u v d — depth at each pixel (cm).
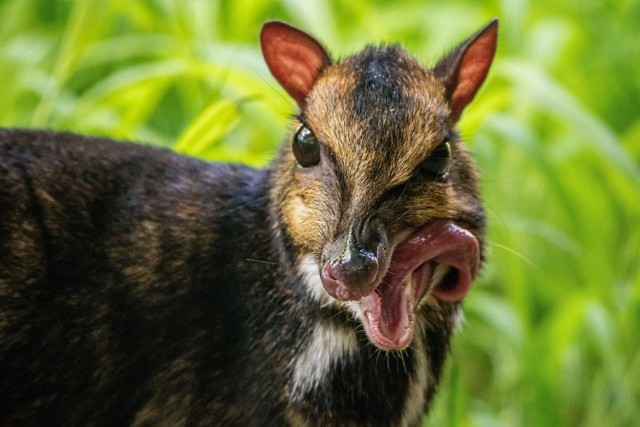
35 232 780
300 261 738
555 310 1177
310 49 795
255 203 788
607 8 1415
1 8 1342
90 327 783
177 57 1142
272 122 1086
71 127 1073
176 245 790
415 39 1429
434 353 790
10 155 796
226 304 778
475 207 762
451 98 765
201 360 779
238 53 1084
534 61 1263
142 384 790
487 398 1209
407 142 703
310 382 758
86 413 793
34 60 1216
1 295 770
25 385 780
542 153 1046
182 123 1255
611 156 1027
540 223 1187
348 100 716
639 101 1405
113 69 1332
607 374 1121
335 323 754
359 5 1259
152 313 785
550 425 1005
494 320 1054
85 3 1036
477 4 1502
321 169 720
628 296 1117
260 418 769
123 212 798
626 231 1285
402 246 716
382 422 775
